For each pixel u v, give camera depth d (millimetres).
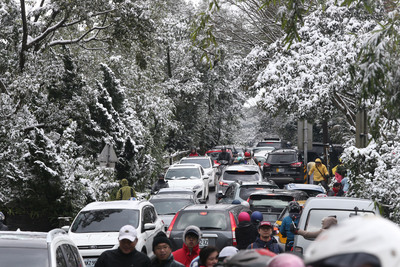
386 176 21375
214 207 19078
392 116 9656
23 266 8703
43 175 26859
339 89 35375
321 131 92312
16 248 9148
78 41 40188
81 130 36531
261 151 70250
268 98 38594
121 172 38688
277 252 12703
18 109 32594
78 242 18859
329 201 15445
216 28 51906
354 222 1771
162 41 59625
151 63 58188
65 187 26812
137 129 43156
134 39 40438
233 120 98312
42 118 35812
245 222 15023
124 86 50594
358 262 1643
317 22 37312
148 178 41062
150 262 11172
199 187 40156
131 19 39094
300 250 15055
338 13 36500
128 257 11047
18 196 27203
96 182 29812
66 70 37500
